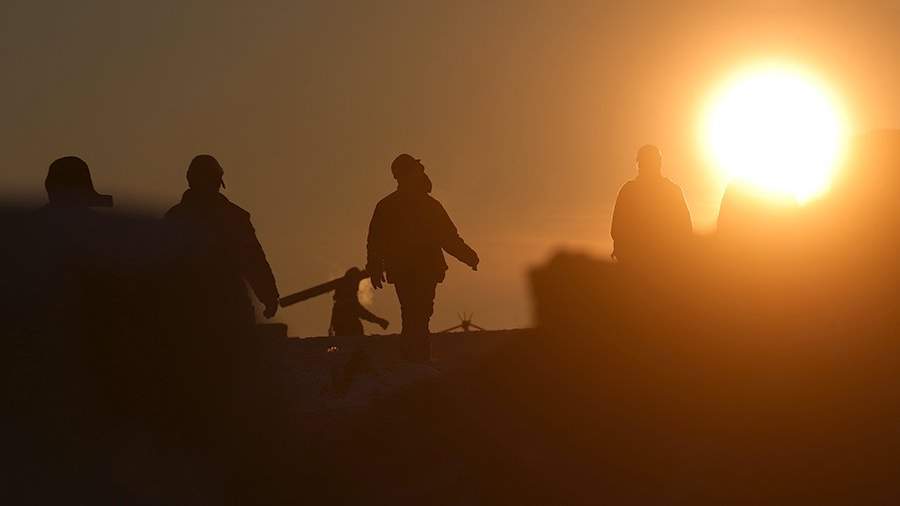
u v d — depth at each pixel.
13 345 8.93
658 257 10.36
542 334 10.04
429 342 50.94
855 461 9.83
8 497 9.02
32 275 8.88
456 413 9.80
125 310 8.99
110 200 9.15
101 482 9.01
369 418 9.91
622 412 9.84
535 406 9.84
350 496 9.62
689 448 9.77
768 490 9.77
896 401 10.06
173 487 9.14
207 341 9.12
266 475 9.38
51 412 8.99
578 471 9.68
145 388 9.07
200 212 9.27
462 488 9.66
